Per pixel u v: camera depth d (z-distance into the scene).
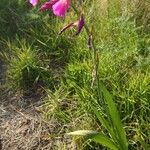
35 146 0.66
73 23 0.49
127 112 0.65
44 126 0.68
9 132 0.69
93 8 0.87
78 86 0.70
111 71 0.72
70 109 0.69
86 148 0.63
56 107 0.70
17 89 0.76
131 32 0.80
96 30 0.83
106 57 0.75
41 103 0.73
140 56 0.73
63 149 0.64
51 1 0.48
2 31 0.90
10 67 0.79
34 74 0.77
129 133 0.63
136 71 0.72
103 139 0.52
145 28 0.81
